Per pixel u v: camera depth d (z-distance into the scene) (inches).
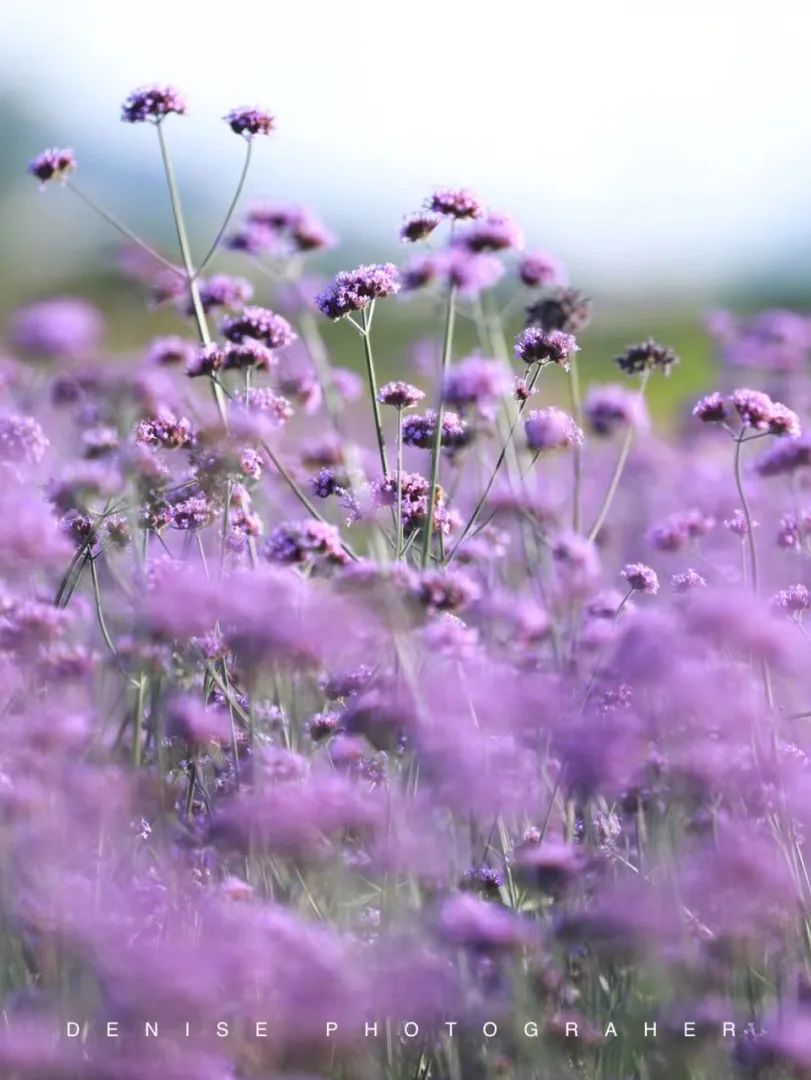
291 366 465.7
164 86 393.4
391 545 355.9
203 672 331.9
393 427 566.3
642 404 466.9
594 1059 259.0
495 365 348.2
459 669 284.2
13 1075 209.0
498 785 249.0
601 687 298.0
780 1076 239.9
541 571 399.9
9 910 263.6
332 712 334.0
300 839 252.4
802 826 269.6
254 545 354.9
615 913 240.5
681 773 251.1
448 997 233.9
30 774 267.1
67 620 315.9
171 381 386.0
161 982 205.6
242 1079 215.5
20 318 430.6
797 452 378.9
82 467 352.2
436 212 380.5
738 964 251.1
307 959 214.1
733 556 458.9
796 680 282.0
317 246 447.5
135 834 295.0
